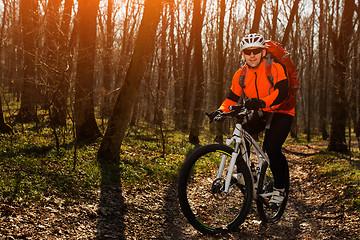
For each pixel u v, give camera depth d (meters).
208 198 3.75
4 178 4.48
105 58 15.31
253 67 3.06
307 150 15.37
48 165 5.59
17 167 5.11
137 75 6.98
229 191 3.20
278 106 3.18
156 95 10.87
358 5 12.15
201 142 14.23
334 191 5.60
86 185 5.04
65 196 4.41
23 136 7.98
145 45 6.95
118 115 6.91
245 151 3.26
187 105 19.03
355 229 3.67
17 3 23.27
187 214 3.07
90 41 8.42
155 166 7.14
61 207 4.00
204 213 3.39
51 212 3.77
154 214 4.27
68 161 6.12
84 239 3.19
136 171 6.41
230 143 3.14
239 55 24.86
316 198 5.47
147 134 12.38
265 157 3.50
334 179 6.47
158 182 6.16
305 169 8.87
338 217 4.20
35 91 9.38
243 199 3.30
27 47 11.45
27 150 6.34
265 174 3.69
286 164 3.64
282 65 3.02
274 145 3.34
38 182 4.64
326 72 21.03
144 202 4.79
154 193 5.41
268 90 3.12
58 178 4.98
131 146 9.32
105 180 5.46
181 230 3.71
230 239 3.30
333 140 11.53
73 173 5.42
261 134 15.38
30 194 4.16
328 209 4.70
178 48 26.52
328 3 20.48
